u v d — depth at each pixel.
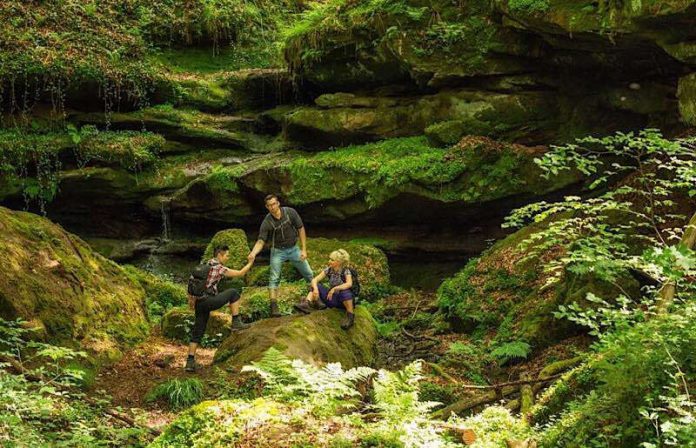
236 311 8.81
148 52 19.28
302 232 9.21
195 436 3.83
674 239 8.59
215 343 10.09
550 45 12.56
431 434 4.06
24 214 9.83
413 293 12.81
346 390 4.15
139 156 15.74
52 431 5.73
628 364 4.55
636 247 8.66
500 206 13.07
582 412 4.75
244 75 18.83
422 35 13.85
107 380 8.09
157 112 17.14
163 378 8.22
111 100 16.86
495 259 11.23
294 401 4.15
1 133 15.15
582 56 12.05
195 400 7.27
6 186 14.76
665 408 4.01
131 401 7.46
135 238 15.95
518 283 10.54
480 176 12.94
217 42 20.61
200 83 18.42
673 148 5.52
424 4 14.04
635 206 9.72
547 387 7.09
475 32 13.48
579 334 8.91
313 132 15.81
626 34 10.04
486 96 13.59
